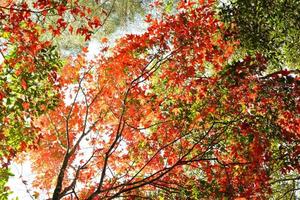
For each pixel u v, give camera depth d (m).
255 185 8.48
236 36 8.84
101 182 7.66
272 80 8.23
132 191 9.43
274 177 10.08
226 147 8.93
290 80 8.15
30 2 12.52
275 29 9.33
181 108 9.04
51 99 7.73
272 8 8.88
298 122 8.37
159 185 8.38
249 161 8.52
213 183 8.41
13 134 7.55
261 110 8.38
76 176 7.98
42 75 7.46
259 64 8.25
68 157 8.23
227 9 8.80
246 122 8.37
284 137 8.22
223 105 8.72
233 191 8.34
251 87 8.33
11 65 7.29
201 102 8.93
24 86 7.27
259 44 8.81
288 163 8.23
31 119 7.58
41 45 7.55
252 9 8.76
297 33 9.57
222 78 8.34
